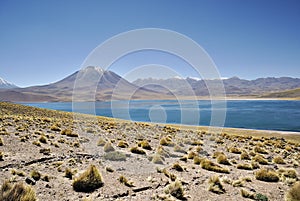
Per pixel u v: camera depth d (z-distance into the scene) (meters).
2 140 10.38
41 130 16.59
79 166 8.41
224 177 7.90
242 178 8.23
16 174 6.76
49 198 5.30
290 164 11.56
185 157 11.10
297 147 18.80
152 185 6.88
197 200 5.96
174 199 5.75
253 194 6.36
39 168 7.71
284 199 6.38
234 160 11.34
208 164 9.67
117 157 9.95
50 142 12.33
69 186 6.23
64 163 8.60
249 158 12.43
